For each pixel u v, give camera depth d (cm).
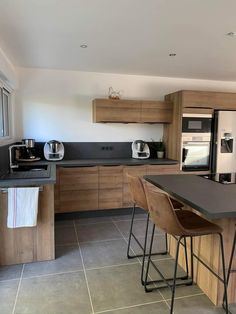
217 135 424
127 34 258
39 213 255
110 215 409
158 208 182
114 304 199
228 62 358
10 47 297
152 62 362
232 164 435
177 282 226
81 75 427
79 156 439
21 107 409
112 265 255
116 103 411
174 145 431
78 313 188
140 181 224
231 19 221
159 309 194
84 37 267
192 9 204
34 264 256
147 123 450
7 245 252
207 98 418
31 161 386
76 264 257
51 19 224
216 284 197
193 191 203
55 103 422
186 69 400
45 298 205
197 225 189
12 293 211
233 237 195
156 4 196
